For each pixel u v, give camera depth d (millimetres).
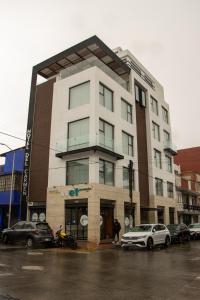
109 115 27422
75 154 25641
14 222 29922
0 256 14711
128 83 33125
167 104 41969
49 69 32688
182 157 61062
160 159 36688
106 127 26922
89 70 27000
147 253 16797
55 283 8312
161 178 35688
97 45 29047
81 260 13516
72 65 32031
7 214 31094
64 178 25984
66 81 28594
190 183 50531
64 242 20359
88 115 25781
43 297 6816
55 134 27859
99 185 24328
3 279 8828
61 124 27656
